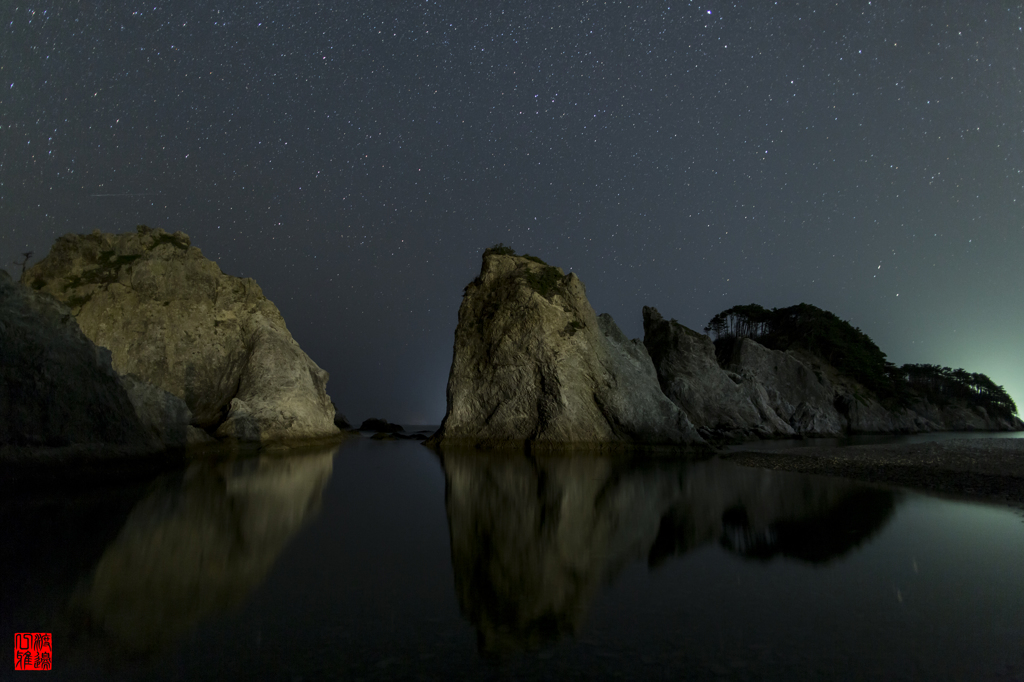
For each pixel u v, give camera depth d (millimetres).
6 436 16812
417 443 48000
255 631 6625
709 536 12281
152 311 38312
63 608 7219
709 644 6453
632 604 7820
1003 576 9234
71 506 14273
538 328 44875
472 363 46688
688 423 44344
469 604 7738
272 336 41656
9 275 19750
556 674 5617
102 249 40844
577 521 13977
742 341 78062
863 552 10836
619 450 40219
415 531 12453
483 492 19047
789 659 6059
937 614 7477
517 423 42969
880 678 5613
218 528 12180
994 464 28375
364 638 6473
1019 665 5941
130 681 5324
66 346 20469
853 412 78438
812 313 91875
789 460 32312
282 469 24828
